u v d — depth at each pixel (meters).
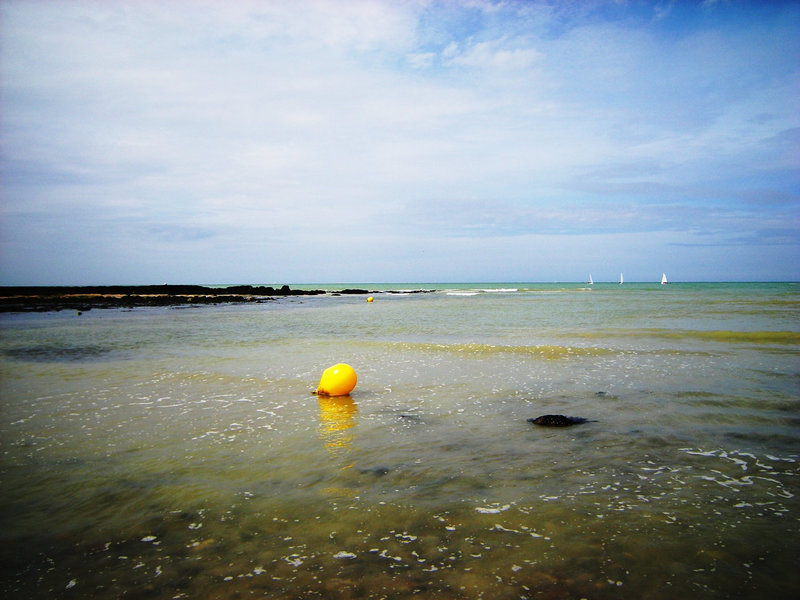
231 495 4.49
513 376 10.01
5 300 50.69
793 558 3.33
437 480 4.75
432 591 3.02
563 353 12.93
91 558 3.49
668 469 4.98
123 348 15.24
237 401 8.18
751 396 7.97
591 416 6.96
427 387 9.10
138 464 5.31
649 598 2.92
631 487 4.54
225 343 16.50
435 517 3.99
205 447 5.84
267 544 3.62
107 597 3.03
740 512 4.02
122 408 7.73
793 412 7.03
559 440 5.93
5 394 8.76
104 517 4.11
